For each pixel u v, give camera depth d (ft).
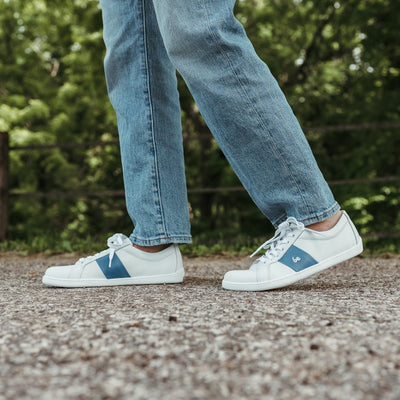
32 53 32.99
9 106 30.76
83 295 4.54
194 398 1.96
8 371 2.27
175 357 2.43
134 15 5.41
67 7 28.07
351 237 4.89
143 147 5.49
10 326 3.10
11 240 13.96
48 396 1.98
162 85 5.53
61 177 30.01
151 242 5.43
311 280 5.68
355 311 3.42
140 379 2.15
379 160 22.36
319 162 24.17
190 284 5.46
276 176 4.67
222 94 4.56
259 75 4.57
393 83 23.63
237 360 2.37
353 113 24.54
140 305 3.78
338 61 30.50
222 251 12.42
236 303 3.80
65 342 2.70
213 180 27.91
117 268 5.38
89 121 30.99
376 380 2.11
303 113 27.78
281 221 4.94
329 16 27.02
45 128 31.30
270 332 2.84
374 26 21.74
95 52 25.12
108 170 27.12
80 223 28.07
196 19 4.52
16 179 29.86
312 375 2.18
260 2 29.73
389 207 21.56
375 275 6.28
